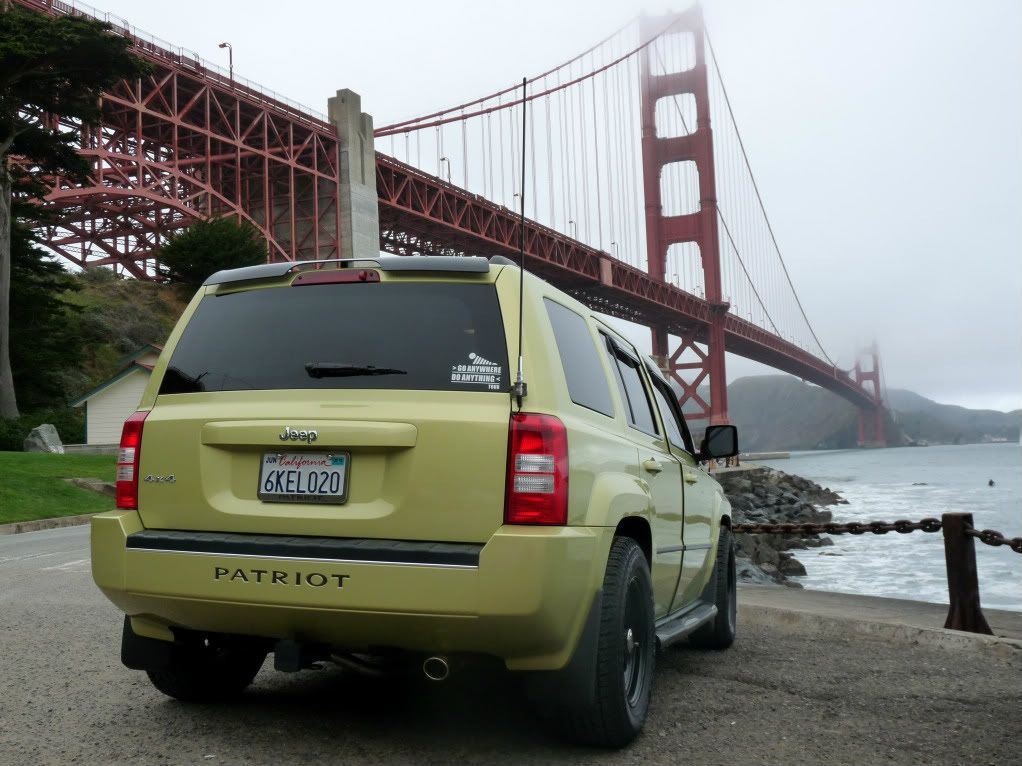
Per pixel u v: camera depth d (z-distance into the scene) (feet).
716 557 17.08
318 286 11.06
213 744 10.62
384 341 10.48
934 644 17.25
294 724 11.46
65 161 112.68
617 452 11.39
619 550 10.92
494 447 9.68
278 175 218.79
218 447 10.56
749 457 536.01
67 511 58.65
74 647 16.30
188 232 183.93
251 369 10.84
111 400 126.62
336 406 10.18
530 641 9.52
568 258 263.90
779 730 11.55
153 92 178.50
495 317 10.30
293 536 10.05
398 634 9.66
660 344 351.67
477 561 9.31
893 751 10.72
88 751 10.35
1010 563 69.51
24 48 97.35
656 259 366.43
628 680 11.03
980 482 229.45
